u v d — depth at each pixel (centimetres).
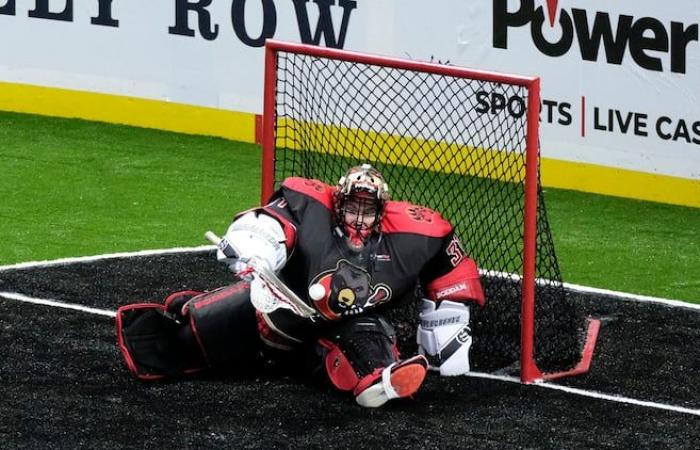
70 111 2398
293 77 1884
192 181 2116
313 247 1298
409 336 1473
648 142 2031
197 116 2322
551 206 2036
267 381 1345
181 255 1772
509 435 1244
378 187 1298
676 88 1991
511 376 1388
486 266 1591
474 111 1892
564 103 2077
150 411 1272
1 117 2384
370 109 1916
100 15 2344
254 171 2169
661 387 1377
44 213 1961
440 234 1323
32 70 2403
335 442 1216
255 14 2239
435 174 1789
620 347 1488
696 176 2011
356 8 2155
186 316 1348
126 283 1659
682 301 1669
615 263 1823
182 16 2294
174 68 2319
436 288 1341
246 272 1249
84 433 1225
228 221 1956
